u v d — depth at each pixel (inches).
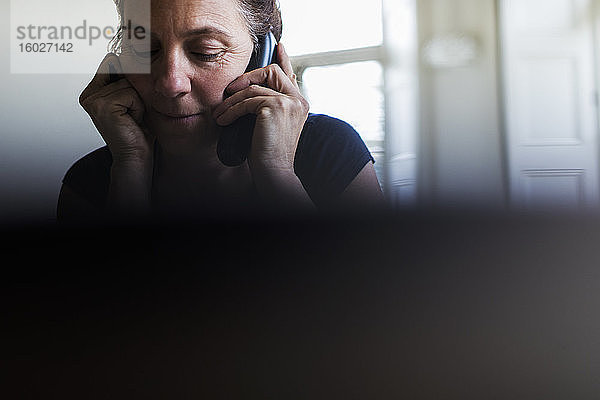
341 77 32.7
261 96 31.6
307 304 29.5
